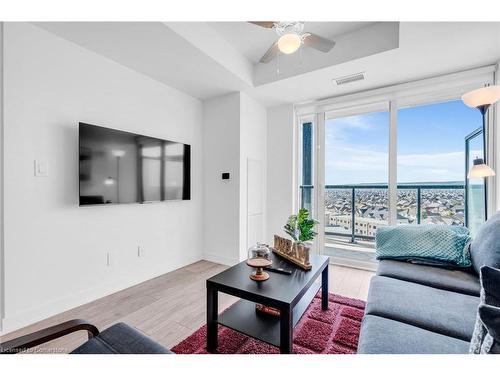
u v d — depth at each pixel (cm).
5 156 174
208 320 154
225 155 335
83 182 206
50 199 197
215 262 341
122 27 193
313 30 242
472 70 252
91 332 109
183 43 215
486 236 159
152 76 278
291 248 196
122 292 242
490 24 185
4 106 174
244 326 150
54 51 200
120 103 248
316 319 189
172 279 277
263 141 378
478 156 262
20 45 181
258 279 155
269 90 319
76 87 214
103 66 234
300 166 377
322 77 281
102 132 221
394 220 300
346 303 215
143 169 258
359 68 258
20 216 181
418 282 164
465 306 129
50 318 193
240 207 326
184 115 324
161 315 200
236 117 325
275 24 182
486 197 249
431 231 204
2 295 174
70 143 209
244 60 291
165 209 299
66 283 206
